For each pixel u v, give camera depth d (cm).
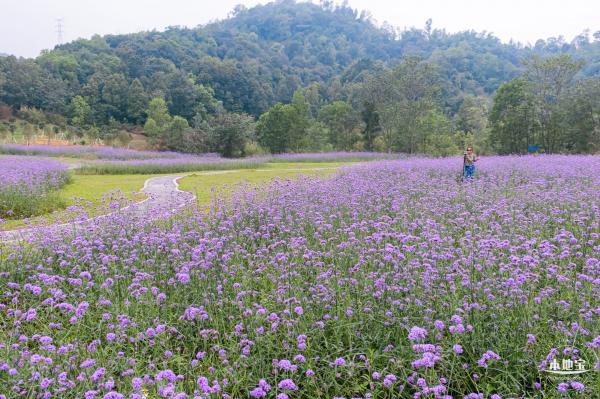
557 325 457
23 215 1238
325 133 6912
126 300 521
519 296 498
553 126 4569
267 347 455
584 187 1194
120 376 419
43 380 364
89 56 12462
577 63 4875
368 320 496
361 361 450
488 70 16412
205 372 436
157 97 9906
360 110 7562
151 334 448
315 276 625
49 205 1348
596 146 4412
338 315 490
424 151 5891
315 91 12450
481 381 413
